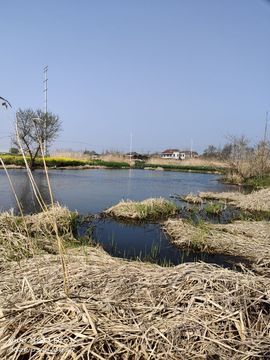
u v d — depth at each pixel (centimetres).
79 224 721
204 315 224
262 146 2117
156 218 834
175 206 945
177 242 582
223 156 2605
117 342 188
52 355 178
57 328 193
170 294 253
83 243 533
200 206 1080
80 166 3175
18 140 256
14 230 511
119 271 296
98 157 4425
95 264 343
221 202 1148
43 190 1302
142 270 309
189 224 696
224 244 561
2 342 185
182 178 2408
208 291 253
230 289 260
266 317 234
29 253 408
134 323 211
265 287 268
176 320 217
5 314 208
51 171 2528
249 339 203
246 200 1127
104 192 1352
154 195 1327
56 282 262
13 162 2628
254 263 480
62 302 219
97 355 175
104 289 251
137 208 852
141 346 188
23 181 1612
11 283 271
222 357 186
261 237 603
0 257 386
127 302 235
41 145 244
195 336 203
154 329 202
